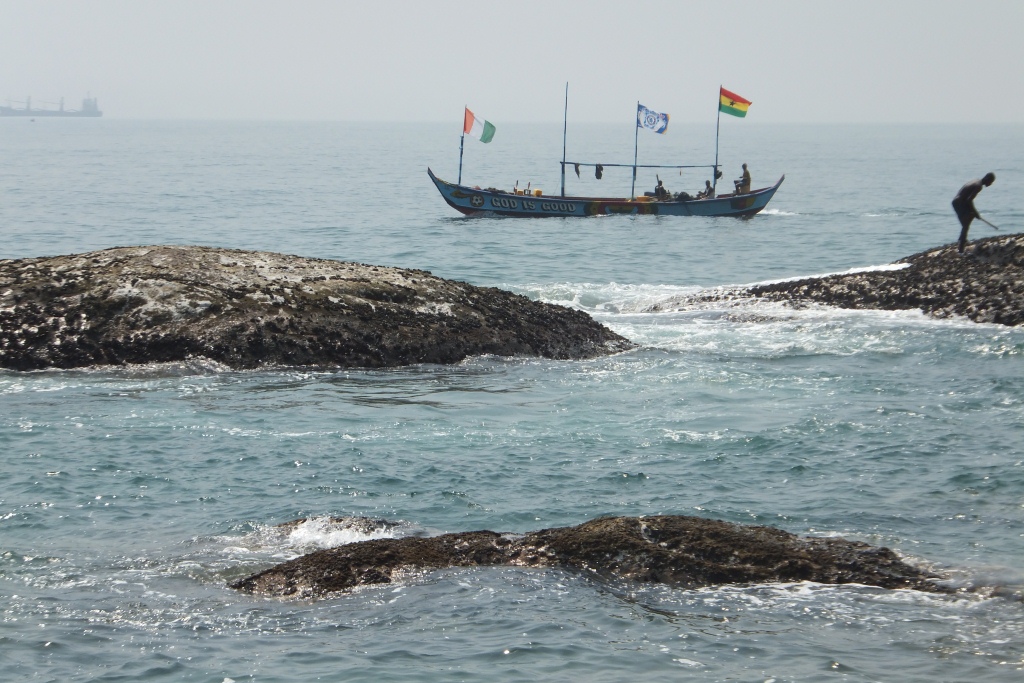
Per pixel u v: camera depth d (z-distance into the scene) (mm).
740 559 18828
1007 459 26094
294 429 28734
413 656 16219
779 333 40906
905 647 16453
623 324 43000
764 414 30688
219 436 27922
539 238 76625
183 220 90062
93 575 19219
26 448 26641
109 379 33188
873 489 24078
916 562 19203
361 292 37438
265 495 23656
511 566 19094
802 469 25578
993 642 16578
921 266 45875
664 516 19953
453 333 36875
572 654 16281
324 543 20531
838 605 17766
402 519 22422
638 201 89875
